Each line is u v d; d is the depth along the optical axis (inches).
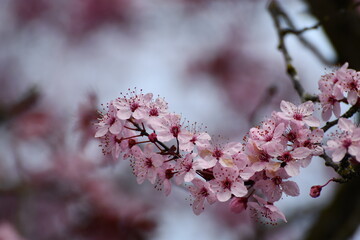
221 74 481.1
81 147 266.2
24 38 485.7
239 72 480.1
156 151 155.4
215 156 138.9
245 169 136.6
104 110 158.1
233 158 137.6
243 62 483.8
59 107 416.2
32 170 376.5
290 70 209.0
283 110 142.8
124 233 360.8
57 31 492.7
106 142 150.6
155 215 370.0
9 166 366.3
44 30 491.5
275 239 328.5
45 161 381.4
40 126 387.9
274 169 134.1
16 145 362.6
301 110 142.5
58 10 496.1
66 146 384.2
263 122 141.1
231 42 489.7
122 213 365.7
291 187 137.3
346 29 269.0
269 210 139.3
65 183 378.0
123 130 148.2
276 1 276.7
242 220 399.5
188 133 142.8
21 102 377.1
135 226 359.6
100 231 363.6
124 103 146.5
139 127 146.6
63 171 377.7
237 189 135.3
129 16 494.3
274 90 267.1
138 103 146.6
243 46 490.0
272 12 259.3
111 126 145.3
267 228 279.7
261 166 135.6
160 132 142.6
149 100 147.6
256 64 482.6
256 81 474.0
